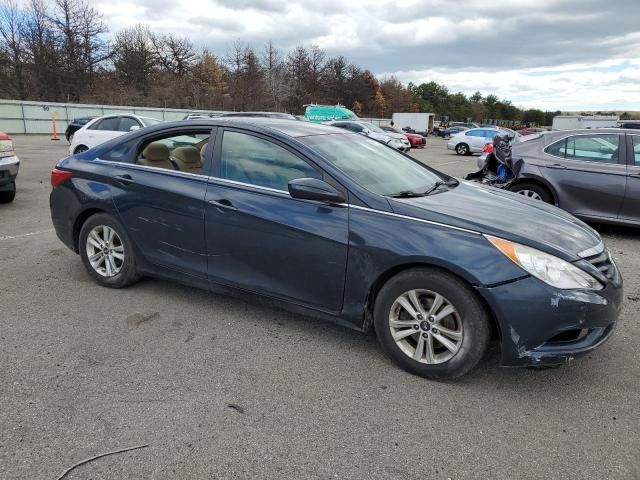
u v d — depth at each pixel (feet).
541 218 11.21
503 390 10.24
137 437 8.59
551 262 9.60
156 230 13.75
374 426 9.02
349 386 10.27
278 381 10.40
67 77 172.76
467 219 10.30
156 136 14.26
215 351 11.60
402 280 10.41
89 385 10.10
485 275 9.57
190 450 8.30
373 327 11.78
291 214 11.51
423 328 10.42
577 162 23.44
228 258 12.60
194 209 12.89
